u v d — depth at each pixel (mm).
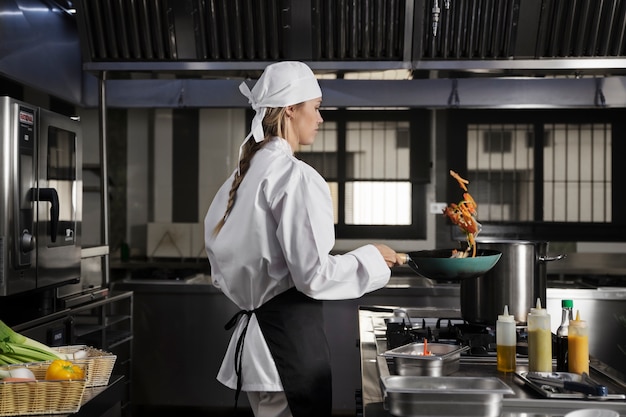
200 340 4926
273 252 1972
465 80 5312
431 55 4402
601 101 5254
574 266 5660
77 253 3770
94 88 5324
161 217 5957
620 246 5645
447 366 1938
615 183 5664
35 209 3283
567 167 5699
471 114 5734
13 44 4207
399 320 2908
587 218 5695
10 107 3109
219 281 2131
